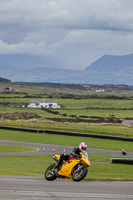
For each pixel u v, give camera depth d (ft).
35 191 76.64
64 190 80.07
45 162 274.36
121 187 90.58
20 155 323.98
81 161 89.61
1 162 262.67
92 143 433.07
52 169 100.07
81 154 90.33
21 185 86.63
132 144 434.30
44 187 84.48
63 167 92.43
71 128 604.08
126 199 70.18
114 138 474.90
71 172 91.91
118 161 276.00
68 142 437.58
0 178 109.29
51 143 426.92
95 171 221.25
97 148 393.29
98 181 120.98
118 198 70.90
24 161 275.59
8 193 72.74
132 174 206.49
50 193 74.28
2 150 358.64
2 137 472.44
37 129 537.24
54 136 495.00
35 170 219.00
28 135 499.51
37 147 390.83
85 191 79.46
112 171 224.12
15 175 138.21
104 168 241.14
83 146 89.86
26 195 71.20
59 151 362.94
